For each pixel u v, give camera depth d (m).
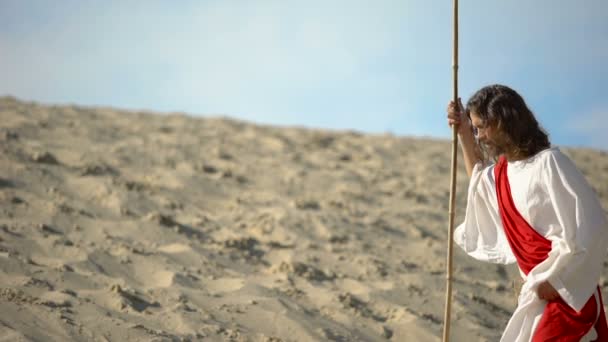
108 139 12.41
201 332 5.54
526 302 4.05
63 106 15.98
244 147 13.87
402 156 15.38
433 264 8.52
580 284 3.93
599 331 4.02
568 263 3.91
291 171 12.35
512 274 8.66
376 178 12.81
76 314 5.43
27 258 6.50
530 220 4.09
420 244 9.23
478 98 4.25
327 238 8.92
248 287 6.70
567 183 3.95
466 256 8.95
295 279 7.29
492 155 4.36
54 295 5.68
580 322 3.93
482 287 7.93
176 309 5.90
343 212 10.27
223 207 9.72
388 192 11.85
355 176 12.73
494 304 7.47
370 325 6.34
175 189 9.98
